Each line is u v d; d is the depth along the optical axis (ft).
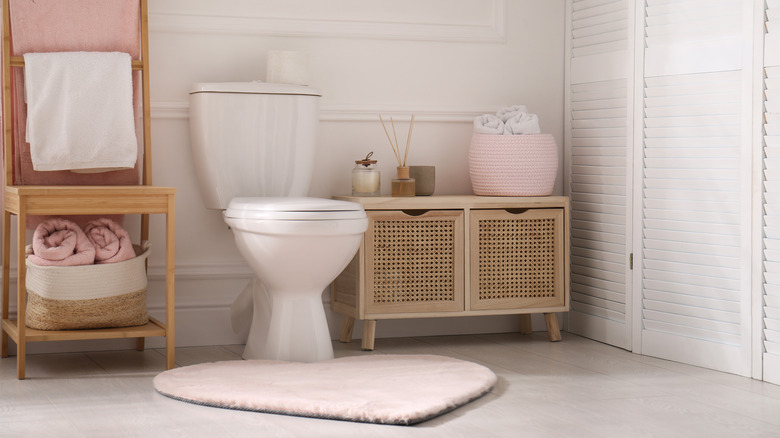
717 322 8.80
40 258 8.63
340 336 10.50
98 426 6.67
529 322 11.08
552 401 7.48
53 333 8.46
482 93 11.14
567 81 11.19
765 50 8.18
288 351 8.96
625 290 10.00
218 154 9.59
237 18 10.25
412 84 10.89
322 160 10.59
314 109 9.91
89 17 9.27
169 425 6.71
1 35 9.16
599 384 8.15
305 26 10.44
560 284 10.46
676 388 7.99
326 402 7.02
